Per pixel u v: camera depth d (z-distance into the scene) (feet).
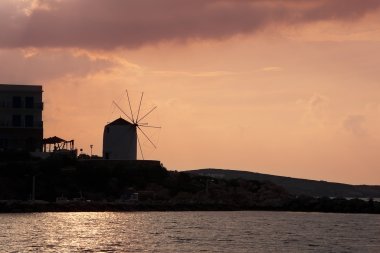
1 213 445.37
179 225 379.35
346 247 291.38
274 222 422.00
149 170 563.07
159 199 531.50
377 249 286.66
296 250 278.05
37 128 558.97
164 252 262.67
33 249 264.11
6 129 553.64
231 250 272.31
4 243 278.26
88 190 518.37
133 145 605.31
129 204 498.69
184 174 587.68
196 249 272.31
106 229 347.77
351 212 562.25
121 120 606.14
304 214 520.01
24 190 496.23
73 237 306.55
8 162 522.88
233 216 468.34
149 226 370.12
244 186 601.62
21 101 559.38
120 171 548.72
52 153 552.41
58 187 507.71
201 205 530.68
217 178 609.01
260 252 269.44
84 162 547.90
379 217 499.51
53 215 435.94
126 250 266.98
